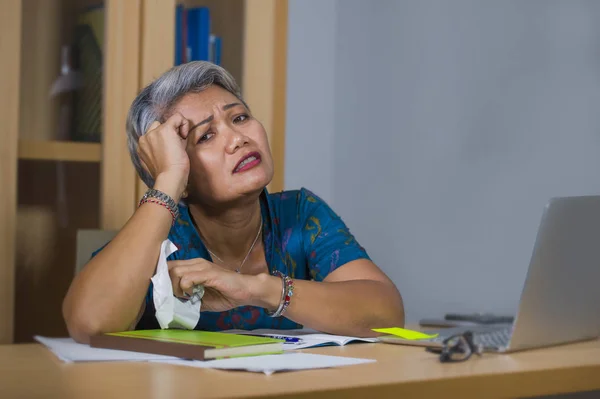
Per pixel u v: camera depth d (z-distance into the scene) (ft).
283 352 3.45
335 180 9.68
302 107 9.57
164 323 4.00
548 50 6.79
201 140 4.75
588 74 6.42
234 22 7.47
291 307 4.17
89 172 6.68
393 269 8.58
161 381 2.71
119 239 4.32
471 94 7.55
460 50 7.71
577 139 6.50
